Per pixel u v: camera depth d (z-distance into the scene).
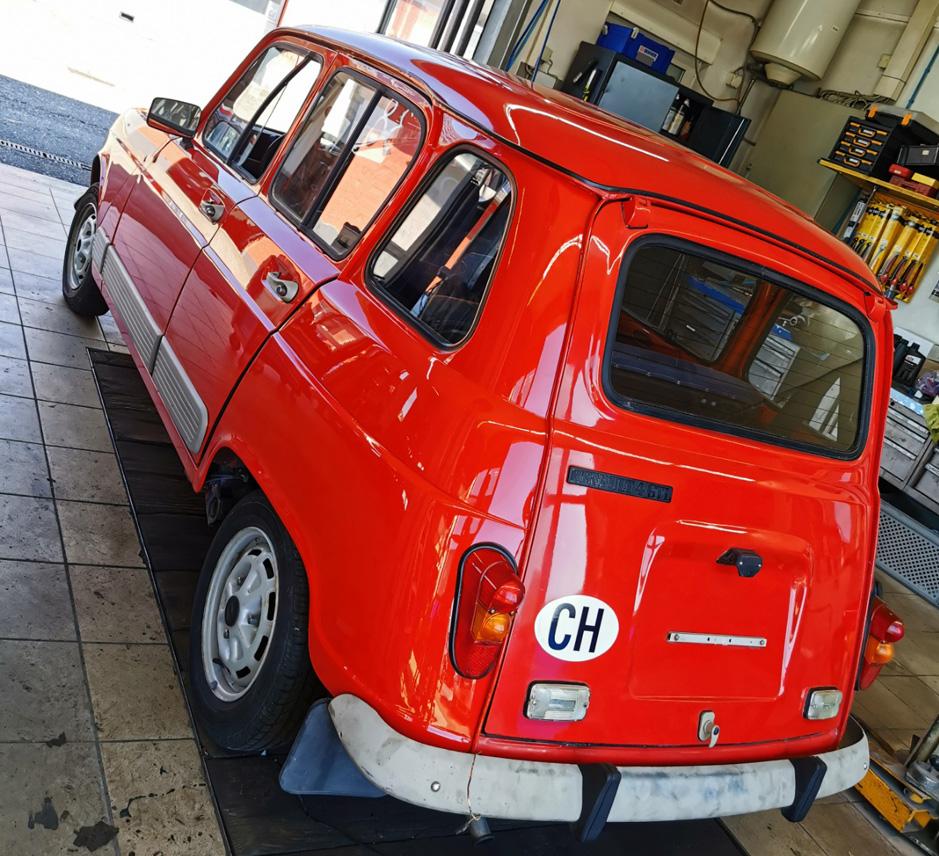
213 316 2.89
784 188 8.44
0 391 3.82
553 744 1.98
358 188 2.58
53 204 6.33
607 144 2.22
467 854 2.50
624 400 2.02
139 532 3.29
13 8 13.43
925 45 7.82
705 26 8.79
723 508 2.12
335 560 2.05
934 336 7.00
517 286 1.96
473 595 1.84
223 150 3.46
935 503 6.02
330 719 2.00
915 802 3.32
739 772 2.20
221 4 14.92
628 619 2.02
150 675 2.66
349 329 2.29
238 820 2.30
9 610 2.69
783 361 2.29
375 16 10.54
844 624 2.42
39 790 2.17
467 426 1.90
